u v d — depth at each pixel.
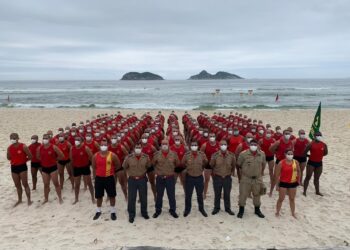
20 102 51.00
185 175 8.53
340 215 8.52
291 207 8.37
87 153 9.11
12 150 8.98
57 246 6.99
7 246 7.02
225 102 49.91
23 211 8.90
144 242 7.14
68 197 9.88
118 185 11.02
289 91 78.19
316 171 9.79
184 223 8.08
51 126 24.47
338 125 24.30
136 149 8.04
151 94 71.31
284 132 10.12
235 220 8.23
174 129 11.99
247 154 8.23
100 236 7.42
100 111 35.38
